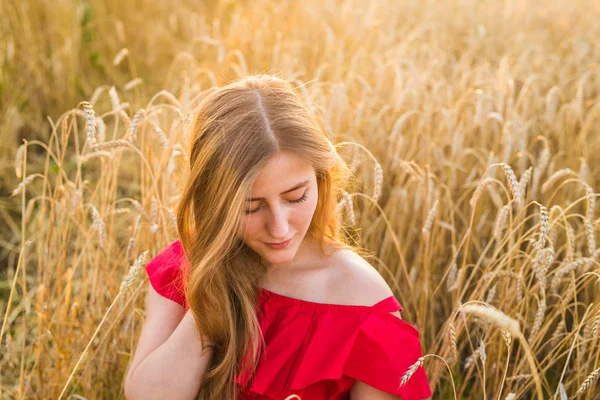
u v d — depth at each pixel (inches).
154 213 85.4
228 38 167.6
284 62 149.6
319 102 121.2
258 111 58.0
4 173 150.0
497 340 87.0
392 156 111.0
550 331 94.3
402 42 157.8
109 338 89.4
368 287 63.6
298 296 64.9
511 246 84.7
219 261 60.7
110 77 190.9
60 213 91.1
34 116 169.9
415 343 63.1
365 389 63.5
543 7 203.8
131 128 82.7
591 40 166.4
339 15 185.3
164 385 66.5
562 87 136.3
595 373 65.4
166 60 203.5
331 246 65.9
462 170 106.4
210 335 65.4
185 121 87.6
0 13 170.4
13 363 89.9
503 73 122.7
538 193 108.6
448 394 91.0
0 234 136.6
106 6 207.6
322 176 62.6
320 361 61.8
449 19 195.3
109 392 90.4
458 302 81.5
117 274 91.7
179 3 222.4
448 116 110.0
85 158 88.5
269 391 63.2
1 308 115.6
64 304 88.3
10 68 168.7
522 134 106.4
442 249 100.0
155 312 72.6
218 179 58.2
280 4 200.1
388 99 131.9
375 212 109.5
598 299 82.0
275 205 57.7
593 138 126.3
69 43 174.1
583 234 99.7
